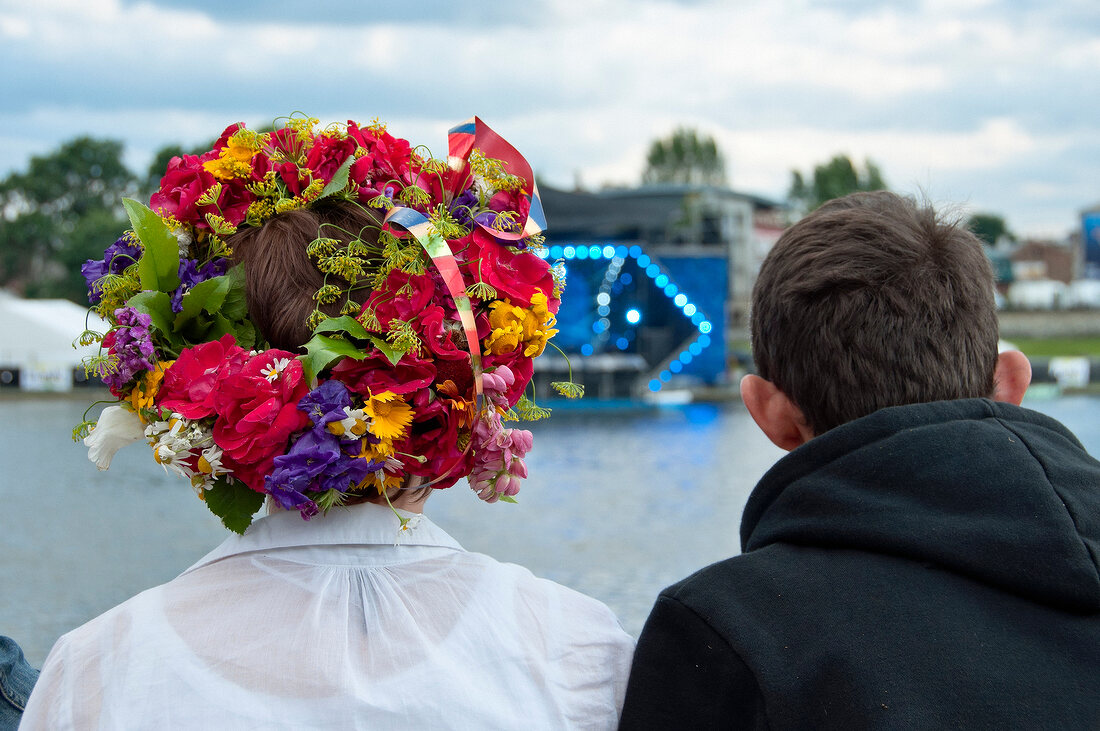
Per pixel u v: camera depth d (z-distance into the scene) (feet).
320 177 4.14
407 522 3.95
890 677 3.60
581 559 28.66
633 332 84.12
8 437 61.72
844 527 3.91
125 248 4.08
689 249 83.76
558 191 84.69
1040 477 3.74
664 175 237.45
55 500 38.68
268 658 3.57
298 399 3.61
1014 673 3.55
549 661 3.94
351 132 4.32
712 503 38.17
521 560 28.50
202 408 3.59
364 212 4.10
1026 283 229.66
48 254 204.85
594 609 4.23
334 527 3.89
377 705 3.53
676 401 83.71
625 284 83.92
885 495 3.91
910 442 3.90
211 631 3.62
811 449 4.10
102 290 4.00
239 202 4.18
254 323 3.92
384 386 3.72
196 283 3.92
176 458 3.66
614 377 82.02
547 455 52.85
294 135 4.25
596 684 4.03
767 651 3.82
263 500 3.87
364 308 3.84
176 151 196.34
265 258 3.93
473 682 3.72
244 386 3.56
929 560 3.79
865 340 4.11
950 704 3.53
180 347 3.84
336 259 3.82
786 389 4.39
